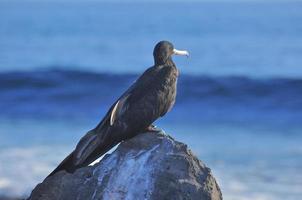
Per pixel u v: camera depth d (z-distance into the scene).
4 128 24.23
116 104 9.46
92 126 24.75
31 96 31.44
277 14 142.62
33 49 52.56
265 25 85.62
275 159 19.88
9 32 72.12
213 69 38.91
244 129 24.41
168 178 8.66
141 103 9.61
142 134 9.41
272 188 17.27
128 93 9.71
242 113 27.72
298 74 35.78
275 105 29.45
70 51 51.03
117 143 9.43
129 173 8.84
